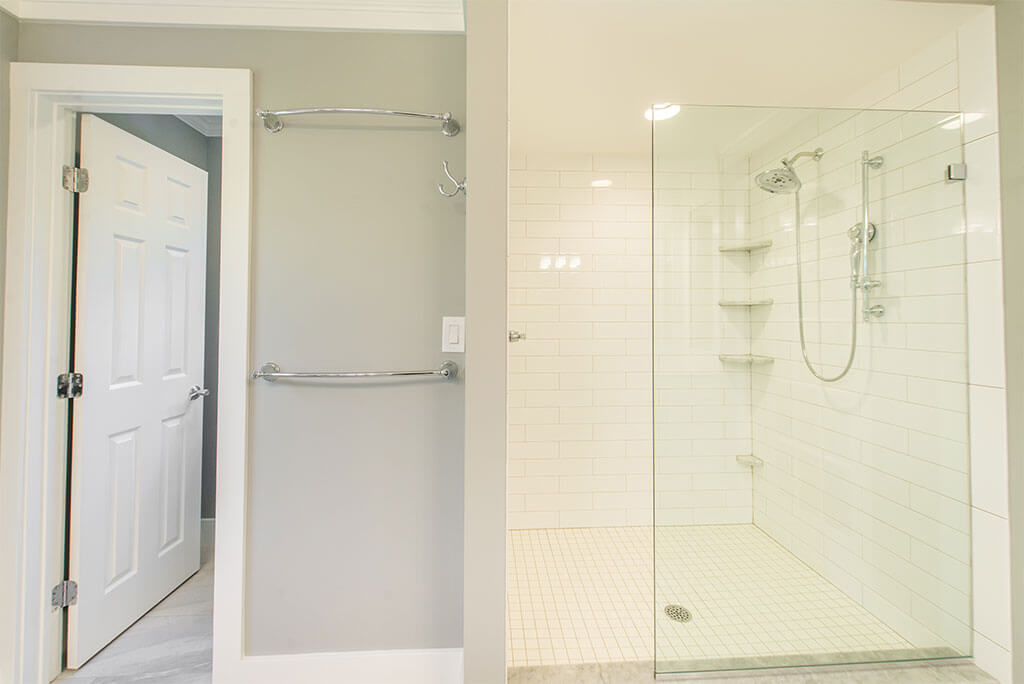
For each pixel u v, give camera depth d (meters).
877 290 1.60
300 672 1.39
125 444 1.68
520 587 1.86
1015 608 1.34
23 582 1.38
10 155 1.37
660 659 1.43
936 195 1.50
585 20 1.44
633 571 1.99
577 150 2.41
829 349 1.64
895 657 1.45
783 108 1.62
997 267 1.38
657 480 1.62
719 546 1.60
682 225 1.63
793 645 1.48
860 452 1.61
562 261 2.44
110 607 1.61
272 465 1.41
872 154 1.59
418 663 1.41
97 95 1.39
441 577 1.43
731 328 1.64
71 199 1.49
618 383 2.45
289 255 1.41
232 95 1.39
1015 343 1.35
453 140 1.44
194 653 1.57
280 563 1.41
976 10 1.40
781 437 1.63
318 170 1.42
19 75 1.36
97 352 1.56
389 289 1.43
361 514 1.42
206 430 2.62
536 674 1.37
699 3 1.38
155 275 1.81
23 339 1.38
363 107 1.43
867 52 1.61
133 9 1.37
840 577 1.57
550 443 2.44
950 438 1.48
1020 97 1.32
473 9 1.19
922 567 1.51
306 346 1.42
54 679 1.45
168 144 2.26
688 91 1.88
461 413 1.44
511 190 2.42
